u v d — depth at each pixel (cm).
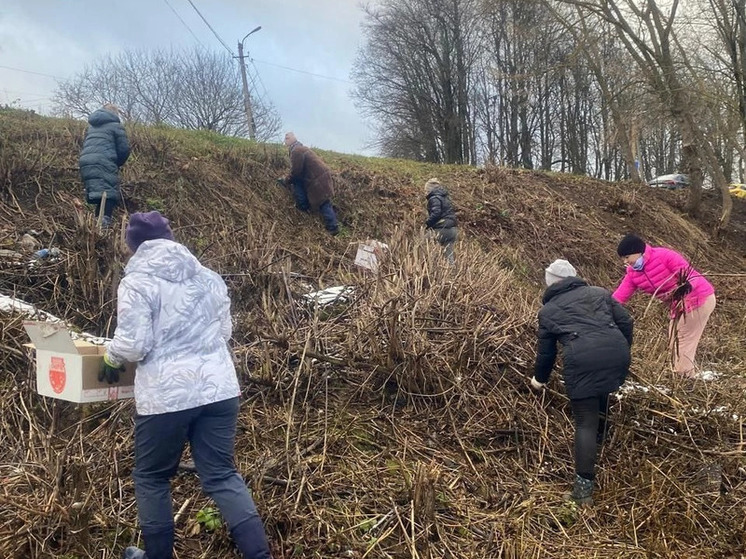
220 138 1041
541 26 1786
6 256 486
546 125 3231
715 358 629
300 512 313
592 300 383
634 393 436
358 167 1077
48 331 271
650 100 1434
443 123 3275
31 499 295
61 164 693
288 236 767
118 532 289
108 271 473
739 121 1383
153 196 704
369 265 544
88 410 371
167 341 256
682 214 1416
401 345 430
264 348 421
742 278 1052
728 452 390
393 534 308
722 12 1433
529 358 461
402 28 3184
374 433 394
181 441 259
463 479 364
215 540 289
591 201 1291
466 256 596
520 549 301
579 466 352
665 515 338
